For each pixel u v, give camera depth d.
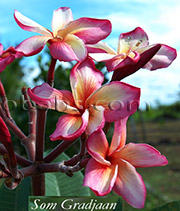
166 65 0.32
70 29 0.28
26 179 0.38
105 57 0.29
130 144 0.26
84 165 0.26
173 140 2.21
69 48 0.27
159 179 1.54
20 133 0.32
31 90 0.26
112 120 0.25
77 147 0.59
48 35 0.28
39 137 0.30
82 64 0.28
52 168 0.29
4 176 0.26
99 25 0.29
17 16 0.28
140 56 0.28
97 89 0.25
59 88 0.64
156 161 0.26
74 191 0.41
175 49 0.32
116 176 0.26
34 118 0.33
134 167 0.26
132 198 0.25
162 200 1.25
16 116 0.60
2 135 0.24
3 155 0.26
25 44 0.27
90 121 0.25
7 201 0.37
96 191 0.24
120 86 0.25
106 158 0.26
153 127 2.68
